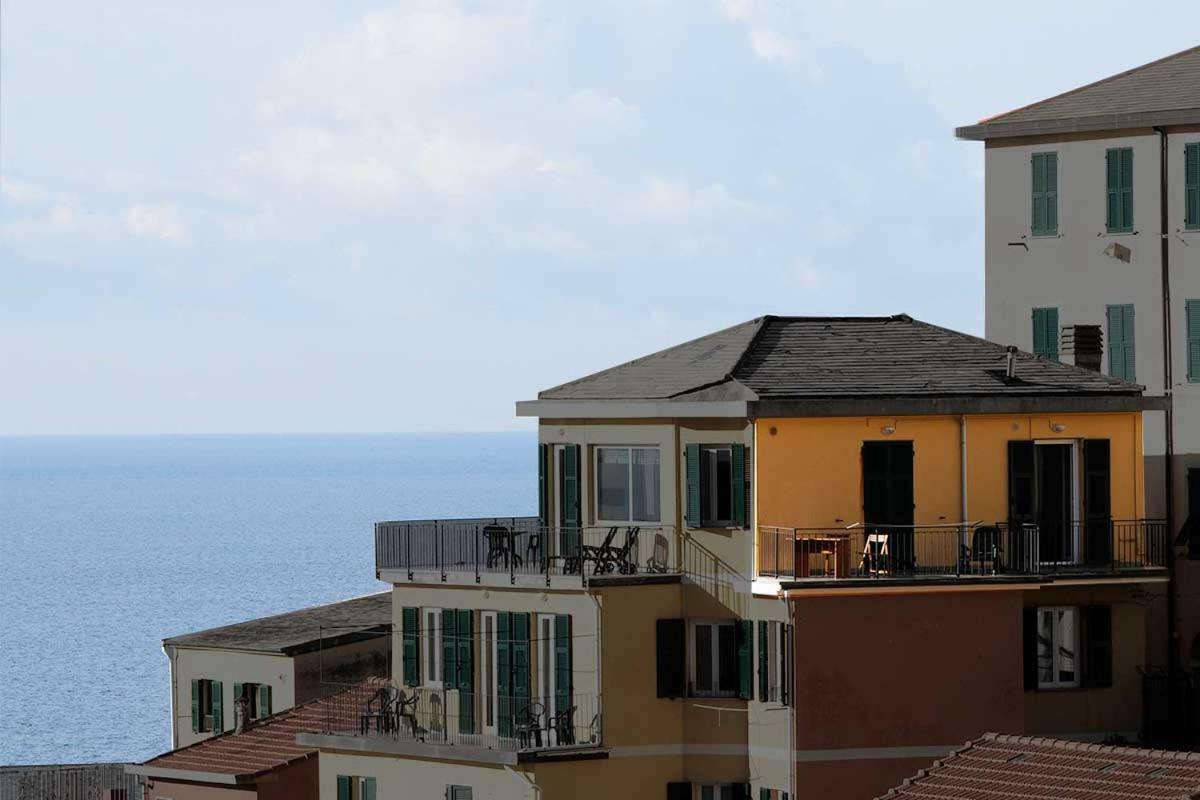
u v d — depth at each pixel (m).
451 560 106.50
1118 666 104.25
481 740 102.88
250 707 136.25
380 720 107.12
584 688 101.06
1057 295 119.12
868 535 100.75
